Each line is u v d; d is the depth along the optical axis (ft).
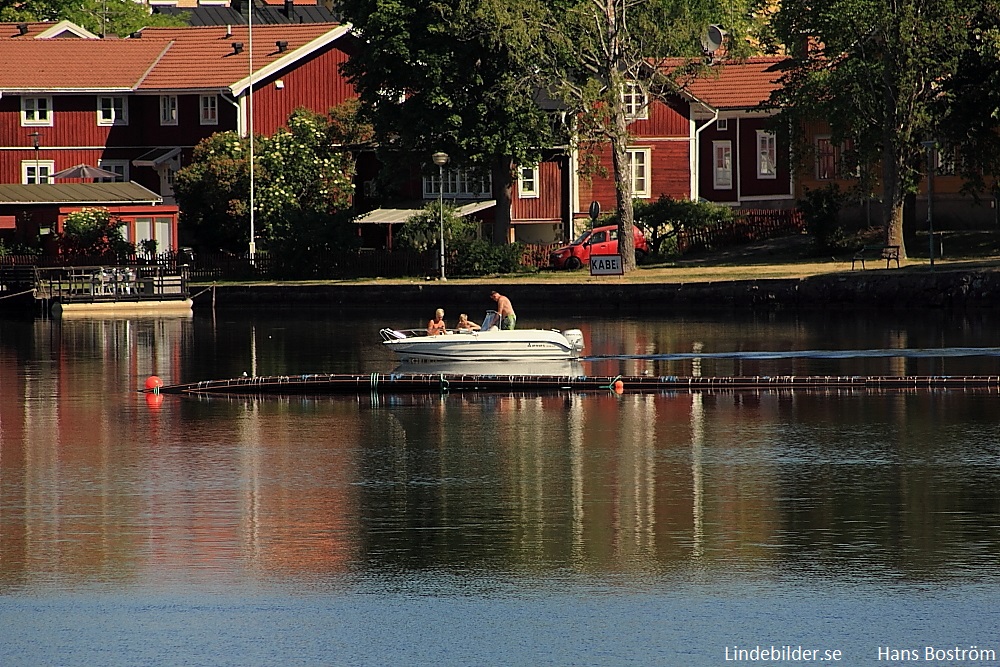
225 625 215.72
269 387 442.91
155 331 635.66
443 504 284.00
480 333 497.46
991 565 238.27
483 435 362.74
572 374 466.70
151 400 428.97
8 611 221.87
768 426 372.79
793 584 230.27
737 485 299.58
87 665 202.49
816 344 534.78
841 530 261.03
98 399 431.02
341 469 320.50
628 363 491.72
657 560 242.78
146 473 318.04
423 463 326.65
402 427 375.86
